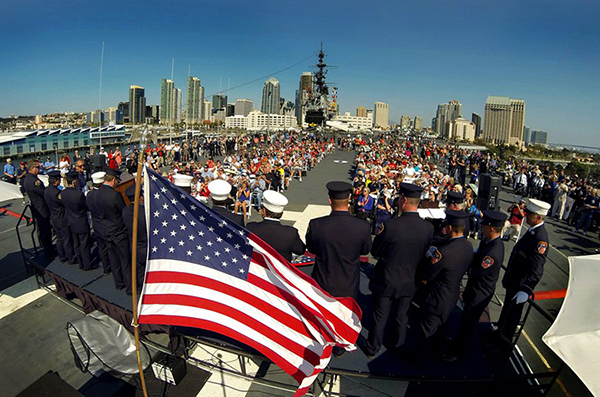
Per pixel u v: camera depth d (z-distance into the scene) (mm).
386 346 5305
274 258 4289
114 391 5160
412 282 4664
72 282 6922
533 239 5496
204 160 33062
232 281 4539
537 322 7465
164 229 4488
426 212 8164
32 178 7871
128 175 7684
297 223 14453
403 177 16156
